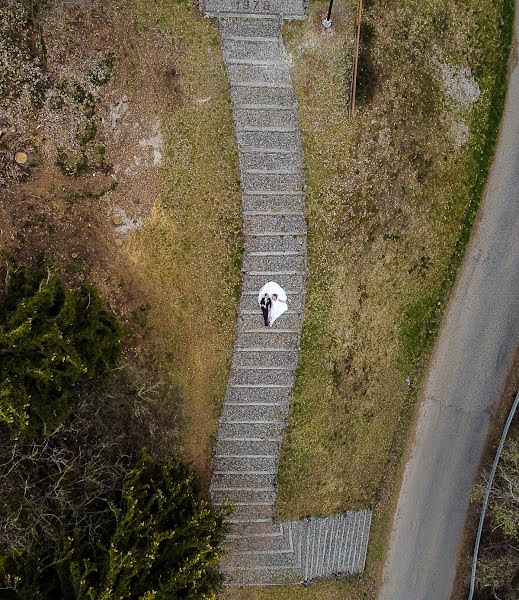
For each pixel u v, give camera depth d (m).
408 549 27.42
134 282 23.91
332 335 25.28
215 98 23.66
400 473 27.19
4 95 22.98
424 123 25.44
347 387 25.81
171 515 21.33
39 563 19.83
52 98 23.25
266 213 24.19
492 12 25.86
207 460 25.05
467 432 27.28
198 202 23.92
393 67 24.81
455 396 27.12
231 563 26.03
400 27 24.83
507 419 27.02
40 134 23.25
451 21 25.45
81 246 23.56
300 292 24.64
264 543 26.09
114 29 23.33
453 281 26.64
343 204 24.73
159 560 20.52
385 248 25.50
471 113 26.06
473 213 26.45
